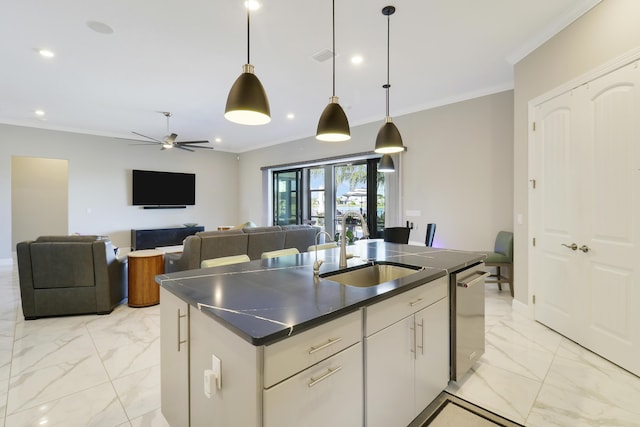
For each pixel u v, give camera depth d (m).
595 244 2.50
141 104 4.91
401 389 1.60
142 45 3.12
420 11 2.60
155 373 2.27
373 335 1.41
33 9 2.54
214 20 2.70
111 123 6.11
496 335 2.87
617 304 2.33
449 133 4.73
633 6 2.17
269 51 3.25
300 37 2.98
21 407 1.89
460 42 3.11
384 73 3.81
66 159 6.51
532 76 3.17
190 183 8.18
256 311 1.20
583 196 2.60
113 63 3.51
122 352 2.59
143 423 1.76
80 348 2.66
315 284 1.61
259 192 8.47
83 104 4.91
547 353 2.54
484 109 4.39
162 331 1.70
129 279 3.72
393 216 5.34
